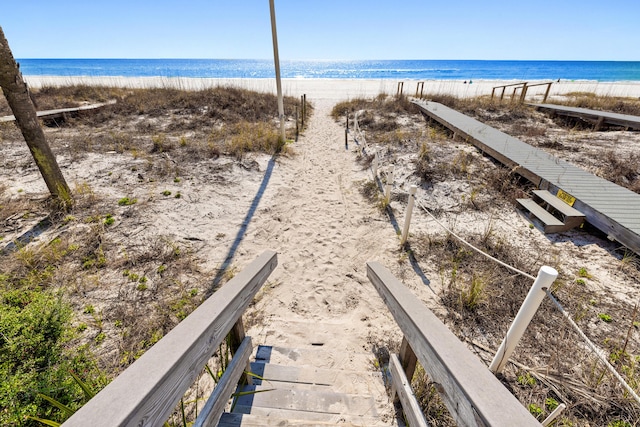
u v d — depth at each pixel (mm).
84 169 6516
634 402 2191
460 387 945
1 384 1441
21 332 1705
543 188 5453
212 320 1259
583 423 2123
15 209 4762
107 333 2902
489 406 846
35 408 1425
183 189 6051
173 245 4359
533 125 11344
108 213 4961
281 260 4414
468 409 906
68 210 4902
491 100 15352
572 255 4145
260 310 3482
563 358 2656
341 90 26250
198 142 8789
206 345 1222
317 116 14812
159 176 6496
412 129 10625
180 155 7703
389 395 2195
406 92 22844
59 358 1829
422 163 7031
